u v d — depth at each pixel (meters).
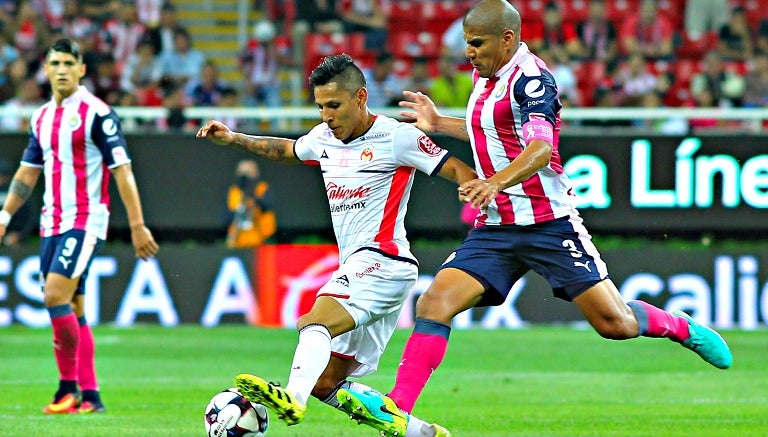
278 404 19.00
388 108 53.56
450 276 21.91
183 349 41.78
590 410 29.77
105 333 45.69
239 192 48.22
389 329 21.83
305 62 64.19
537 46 60.59
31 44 61.31
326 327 20.33
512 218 22.17
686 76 62.88
